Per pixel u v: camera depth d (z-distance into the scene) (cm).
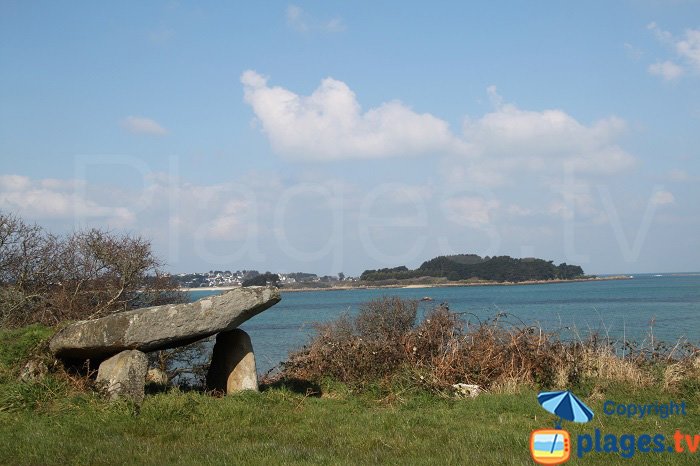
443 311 1532
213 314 1174
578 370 1305
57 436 912
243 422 1015
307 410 1123
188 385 1420
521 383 1300
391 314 1764
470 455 834
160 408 1030
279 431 985
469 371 1348
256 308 1219
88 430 948
